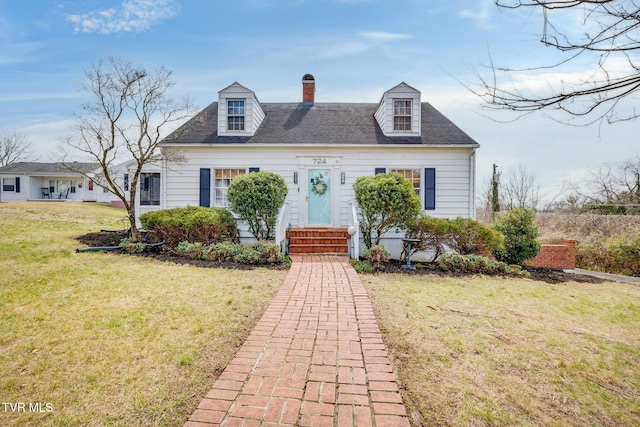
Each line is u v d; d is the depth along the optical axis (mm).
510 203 26203
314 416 2436
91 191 30234
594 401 2840
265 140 10953
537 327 4465
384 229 9734
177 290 5559
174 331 3916
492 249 8805
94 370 3039
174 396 2689
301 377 2963
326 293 5660
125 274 6500
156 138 10422
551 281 7934
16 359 3199
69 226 12594
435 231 8805
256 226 9695
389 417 2445
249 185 9141
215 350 3502
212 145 10688
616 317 5137
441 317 4703
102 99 10008
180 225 8734
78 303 4766
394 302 5359
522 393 2895
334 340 3770
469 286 6727
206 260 8211
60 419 2398
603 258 10812
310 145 10758
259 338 3797
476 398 2779
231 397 2645
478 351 3652
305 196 10930
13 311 4391
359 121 12344
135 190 10203
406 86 11227
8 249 7910
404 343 3797
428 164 10906
